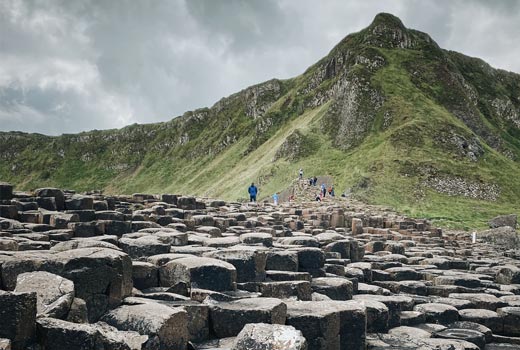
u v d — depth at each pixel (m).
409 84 123.81
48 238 12.83
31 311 5.40
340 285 10.16
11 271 6.84
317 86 183.12
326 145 113.19
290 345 5.99
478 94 151.38
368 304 9.55
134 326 6.39
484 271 17.47
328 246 15.33
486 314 10.83
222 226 18.92
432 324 10.19
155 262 9.16
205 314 7.25
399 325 9.95
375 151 95.69
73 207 19.89
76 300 6.28
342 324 7.96
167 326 6.37
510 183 83.81
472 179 82.94
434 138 96.00
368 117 112.81
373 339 8.82
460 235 38.34
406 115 107.88
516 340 9.89
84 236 14.49
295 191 66.69
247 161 162.38
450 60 151.62
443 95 124.94
